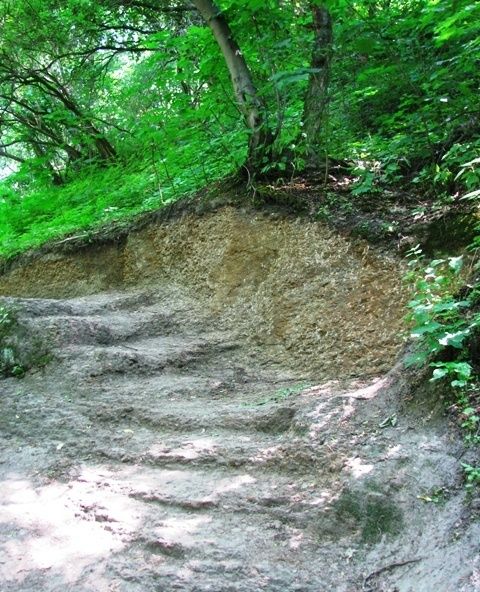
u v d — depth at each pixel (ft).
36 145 48.42
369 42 18.61
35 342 19.29
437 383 11.28
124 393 16.30
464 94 17.48
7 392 17.90
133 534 10.17
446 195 16.30
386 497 9.56
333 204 18.51
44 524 10.93
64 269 28.22
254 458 11.66
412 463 10.02
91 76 42.75
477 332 11.35
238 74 21.21
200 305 21.35
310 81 20.51
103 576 9.25
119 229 26.55
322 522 9.67
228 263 20.93
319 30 19.99
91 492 11.87
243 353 18.33
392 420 11.38
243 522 10.07
